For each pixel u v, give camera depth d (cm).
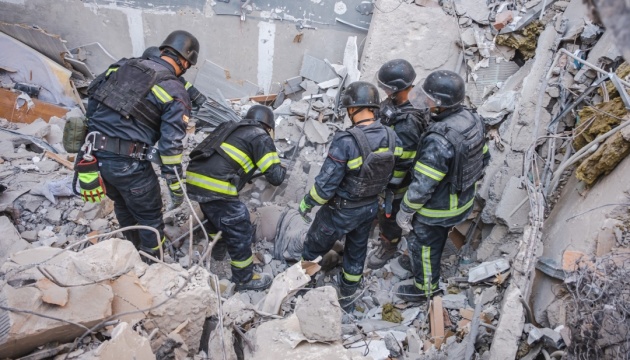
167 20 480
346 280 353
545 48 402
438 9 443
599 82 351
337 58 495
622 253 245
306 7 476
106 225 374
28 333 162
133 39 488
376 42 448
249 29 485
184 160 433
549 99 387
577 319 235
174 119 289
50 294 171
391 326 331
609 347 218
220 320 197
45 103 457
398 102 346
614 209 274
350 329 305
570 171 356
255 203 430
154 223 323
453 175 293
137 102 281
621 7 92
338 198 316
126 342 171
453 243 421
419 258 339
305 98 475
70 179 386
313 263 293
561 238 307
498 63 438
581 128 352
